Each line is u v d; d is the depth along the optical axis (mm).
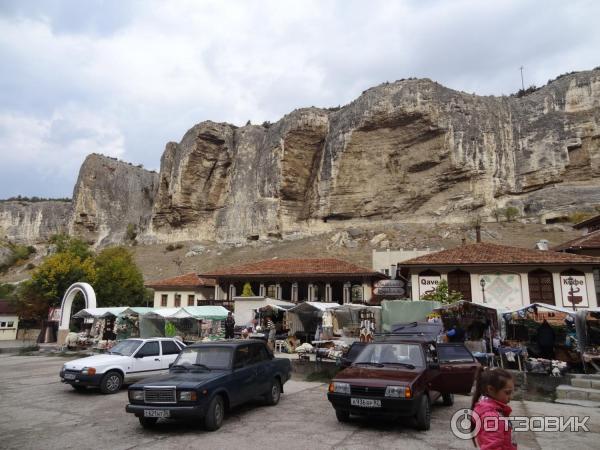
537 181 69938
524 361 14789
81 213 111188
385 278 35781
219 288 38156
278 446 7613
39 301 39531
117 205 115750
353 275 34250
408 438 8117
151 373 14266
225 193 96062
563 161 68312
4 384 14984
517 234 58312
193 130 97562
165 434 8555
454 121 72875
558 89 73438
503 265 23859
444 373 10727
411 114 74062
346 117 80562
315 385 14703
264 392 10883
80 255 46688
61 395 12969
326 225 80312
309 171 86125
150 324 26156
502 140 73062
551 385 13562
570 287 22984
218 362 10031
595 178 66562
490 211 68875
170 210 98000
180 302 42125
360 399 8555
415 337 11797
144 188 121500
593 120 67812
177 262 73562
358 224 78000
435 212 72688
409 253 48781
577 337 15445
